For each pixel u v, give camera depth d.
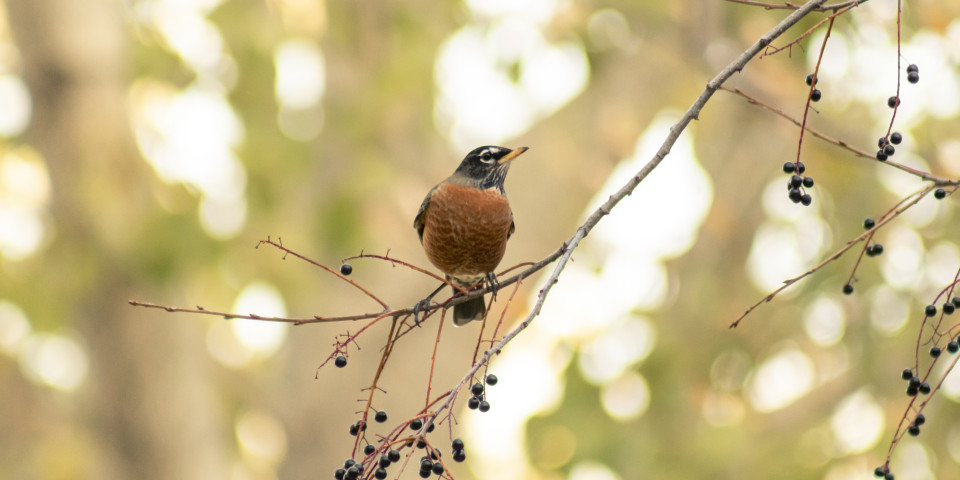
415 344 12.74
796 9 4.73
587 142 13.31
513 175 13.17
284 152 11.64
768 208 14.59
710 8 11.66
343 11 12.17
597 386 12.12
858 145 11.89
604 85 13.60
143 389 12.91
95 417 13.22
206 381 13.85
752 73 11.77
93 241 11.88
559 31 11.91
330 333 12.81
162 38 12.05
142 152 12.41
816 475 12.25
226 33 11.64
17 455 15.53
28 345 15.52
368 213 11.73
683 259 14.62
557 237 13.07
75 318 12.80
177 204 11.45
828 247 13.15
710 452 11.94
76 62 12.51
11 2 12.62
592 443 11.74
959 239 12.09
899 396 11.95
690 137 13.96
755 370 14.00
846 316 13.31
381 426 12.62
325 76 12.77
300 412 13.09
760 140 14.45
